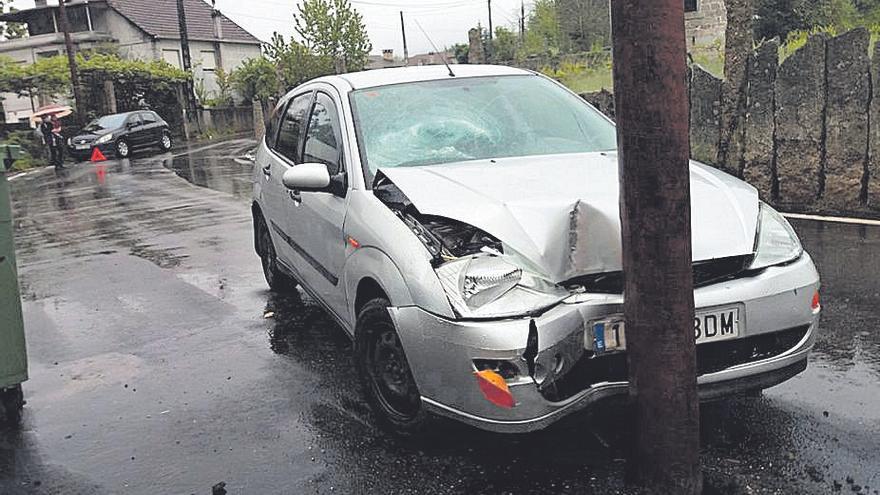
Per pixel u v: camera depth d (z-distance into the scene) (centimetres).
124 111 3781
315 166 468
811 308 379
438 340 349
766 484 339
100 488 375
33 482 385
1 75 3291
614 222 349
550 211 364
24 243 1085
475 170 431
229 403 466
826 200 924
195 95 4684
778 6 2005
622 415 388
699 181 411
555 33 3375
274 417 441
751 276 368
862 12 2033
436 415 366
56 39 4553
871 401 413
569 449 379
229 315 651
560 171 425
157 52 4753
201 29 5206
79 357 569
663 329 313
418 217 391
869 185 884
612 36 308
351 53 4300
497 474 362
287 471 379
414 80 529
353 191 449
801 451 365
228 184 1688
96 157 2823
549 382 335
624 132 308
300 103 603
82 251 990
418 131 480
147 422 447
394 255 381
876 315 542
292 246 576
